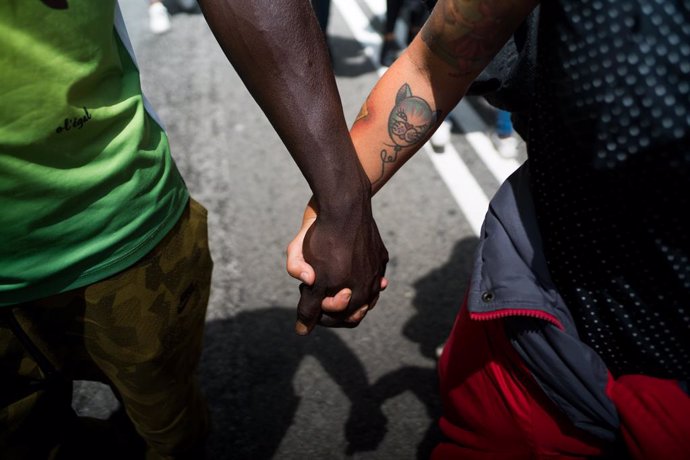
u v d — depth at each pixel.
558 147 0.90
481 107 3.84
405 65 1.09
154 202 1.13
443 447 1.45
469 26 0.95
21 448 1.26
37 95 0.89
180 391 1.36
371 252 1.16
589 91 0.81
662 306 0.91
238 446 1.89
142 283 1.15
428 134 1.14
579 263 0.96
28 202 0.96
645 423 0.99
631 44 0.76
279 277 2.55
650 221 0.85
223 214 2.92
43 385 1.19
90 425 1.54
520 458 1.25
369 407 2.01
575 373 1.03
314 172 1.06
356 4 5.69
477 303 1.10
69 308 1.12
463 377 1.29
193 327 1.31
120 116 1.04
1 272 1.00
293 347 2.22
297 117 1.02
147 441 1.47
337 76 4.29
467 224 2.83
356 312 1.22
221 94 4.07
